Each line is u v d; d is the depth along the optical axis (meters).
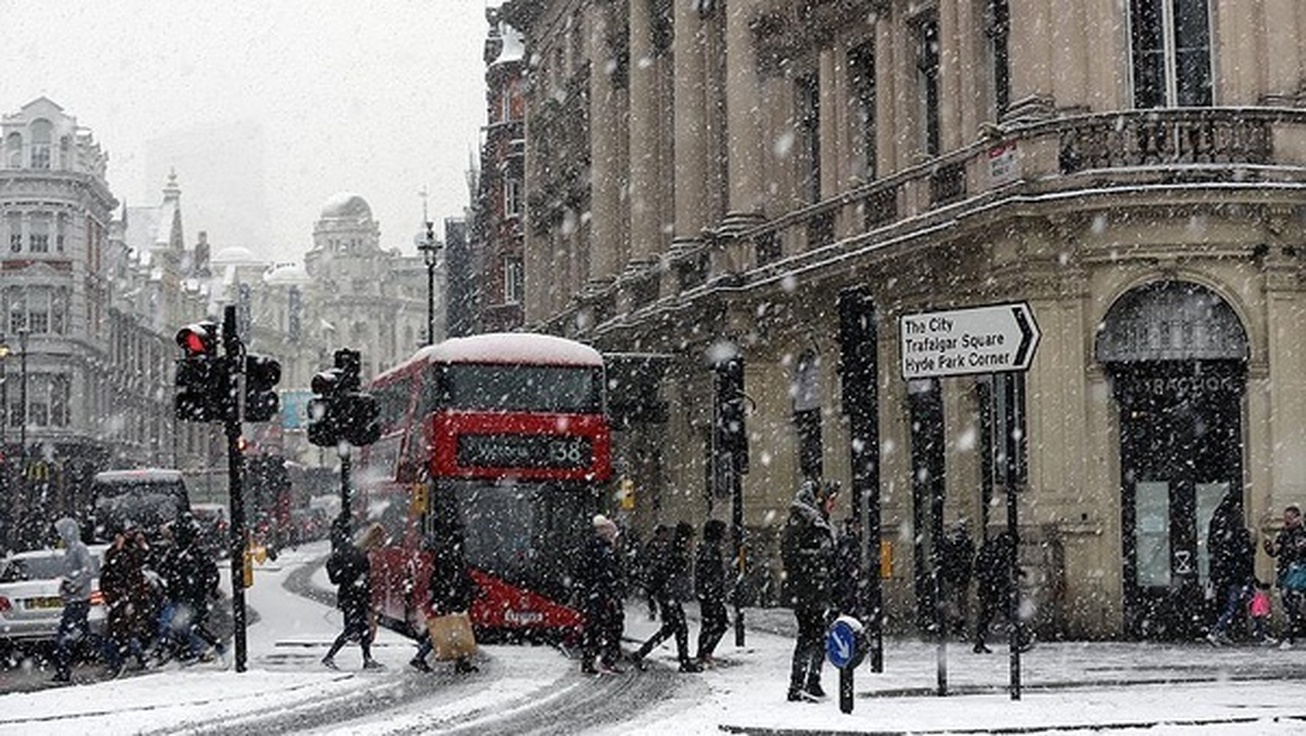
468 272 99.88
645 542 45.28
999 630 27.28
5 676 24.50
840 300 19.67
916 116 33.22
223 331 21.78
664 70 47.72
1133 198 26.66
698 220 43.69
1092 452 27.25
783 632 29.84
